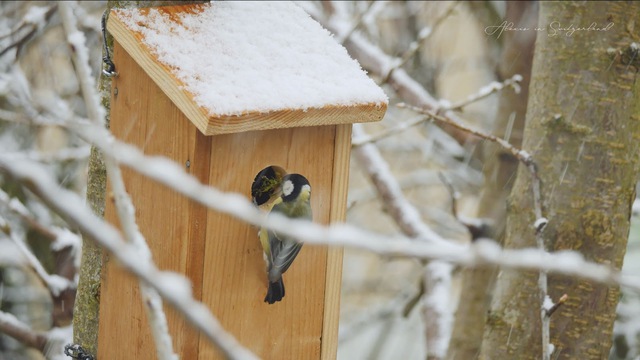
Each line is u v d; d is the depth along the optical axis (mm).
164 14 7273
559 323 8586
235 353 3043
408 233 11023
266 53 7098
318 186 7148
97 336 7922
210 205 3596
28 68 13539
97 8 13266
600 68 8609
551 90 8766
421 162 17297
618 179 8602
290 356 7309
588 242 8539
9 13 12961
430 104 11141
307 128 6973
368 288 16344
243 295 6973
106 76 7535
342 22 11898
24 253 10109
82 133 3812
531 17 12602
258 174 7527
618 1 8617
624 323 11938
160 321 4352
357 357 16812
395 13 15391
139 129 7145
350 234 3469
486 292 11914
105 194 7598
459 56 16672
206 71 6695
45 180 3090
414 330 16406
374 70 11586
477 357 9711
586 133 8594
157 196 6965
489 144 12672
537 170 8547
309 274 7273
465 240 16516
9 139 13141
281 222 3531
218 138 6598
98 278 7809
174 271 6820
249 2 7668
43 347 9930
